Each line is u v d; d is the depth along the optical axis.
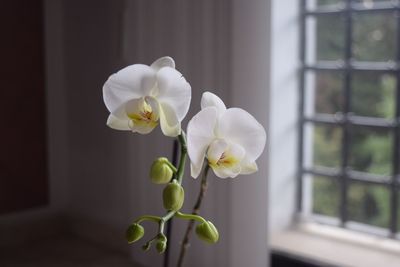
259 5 1.38
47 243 2.18
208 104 0.71
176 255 1.63
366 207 1.67
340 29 1.67
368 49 1.63
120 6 1.96
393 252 1.53
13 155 2.21
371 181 1.60
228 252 1.51
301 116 1.72
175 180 0.69
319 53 1.71
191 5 1.52
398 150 1.55
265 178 1.43
